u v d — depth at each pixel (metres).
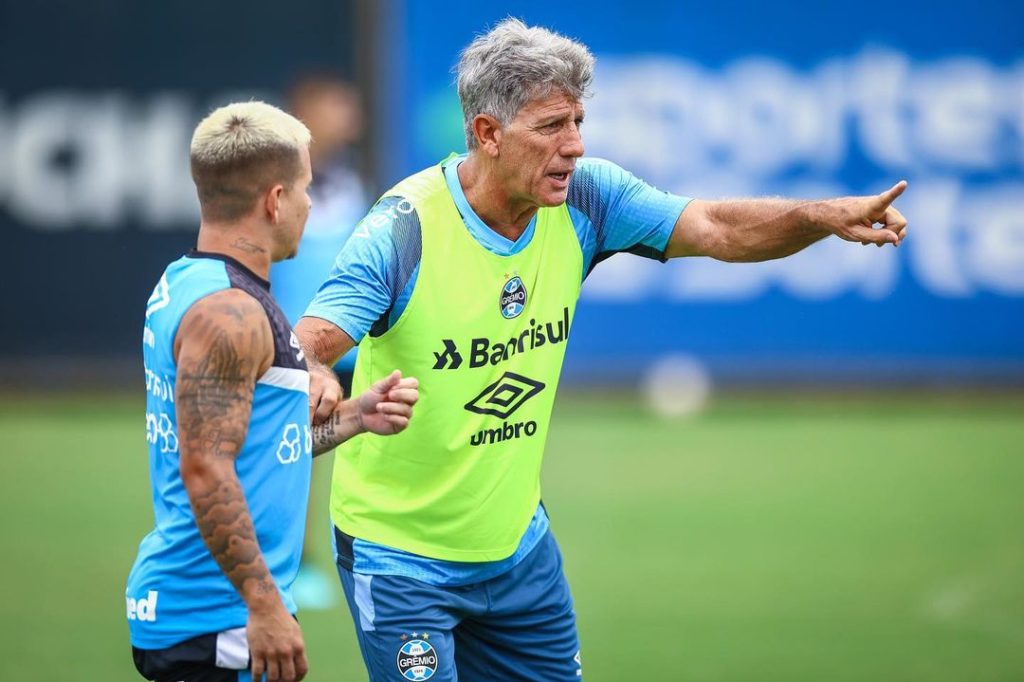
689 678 21.06
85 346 40.91
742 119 40.25
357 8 39.62
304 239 29.56
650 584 26.25
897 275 41.16
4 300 40.44
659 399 41.16
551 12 39.75
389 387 13.10
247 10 39.50
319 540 29.58
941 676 21.11
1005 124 40.50
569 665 15.73
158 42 39.56
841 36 40.19
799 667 21.64
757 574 26.83
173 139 39.94
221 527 11.69
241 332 11.81
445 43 39.78
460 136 40.09
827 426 39.53
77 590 25.73
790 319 41.41
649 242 15.43
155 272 40.62
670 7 39.78
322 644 23.14
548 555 15.44
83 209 40.16
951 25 40.22
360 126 39.75
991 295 41.22
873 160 40.50
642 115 40.00
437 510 14.55
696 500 32.16
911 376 41.62
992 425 39.50
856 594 25.56
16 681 20.88
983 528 29.78
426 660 14.44
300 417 12.52
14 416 40.03
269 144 12.22
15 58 39.34
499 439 14.69
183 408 11.76
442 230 14.19
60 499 32.00
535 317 14.73
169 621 12.27
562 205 14.97
